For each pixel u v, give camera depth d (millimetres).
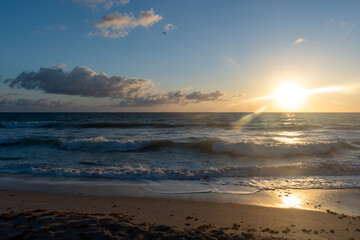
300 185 8930
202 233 4188
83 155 14344
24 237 3750
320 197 7648
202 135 23328
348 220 5758
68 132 25453
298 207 6766
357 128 32281
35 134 23172
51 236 3783
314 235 4676
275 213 6199
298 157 14117
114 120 49594
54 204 6504
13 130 27469
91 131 26781
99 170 10438
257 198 7516
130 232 4078
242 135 23562
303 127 32969
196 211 6242
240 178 9891
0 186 8367
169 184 8984
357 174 10469
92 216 4883
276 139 20500
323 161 12836
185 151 15602
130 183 9031
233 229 4816
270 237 4273
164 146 16734
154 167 11688
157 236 3977
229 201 7203
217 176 10125
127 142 16531
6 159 12953
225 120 50312
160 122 41719
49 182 8961
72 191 7988
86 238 3754
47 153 14750
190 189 8398
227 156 14406
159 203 6918
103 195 7637
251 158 13930
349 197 7648
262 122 45562
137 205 6672
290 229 5023
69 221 4430
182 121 45500
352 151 15570
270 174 10469
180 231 4223
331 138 21625
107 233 3934
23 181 9008
